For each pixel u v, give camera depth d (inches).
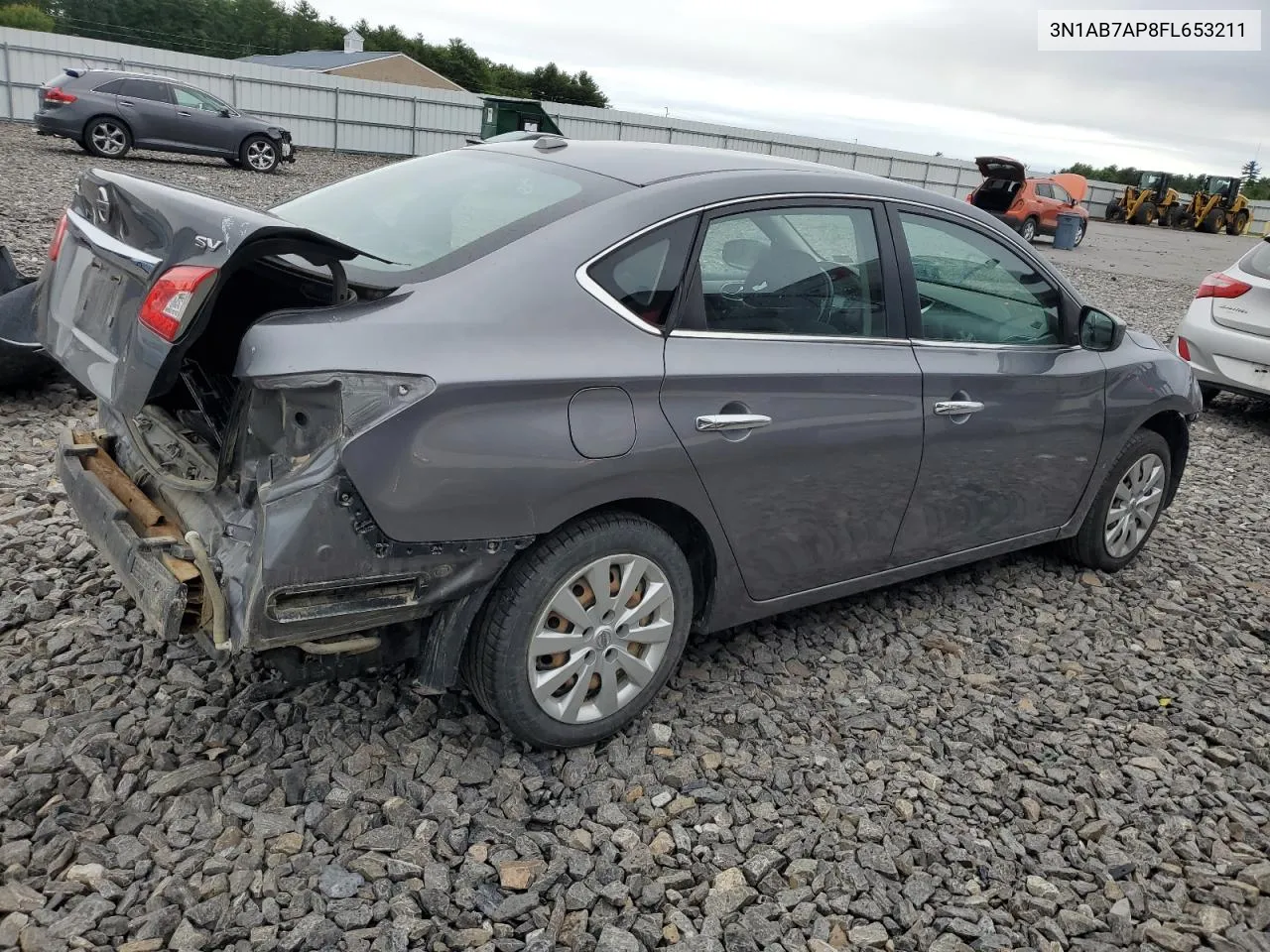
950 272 145.1
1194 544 212.8
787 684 137.3
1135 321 514.6
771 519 124.7
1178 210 1720.0
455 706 122.0
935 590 173.5
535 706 109.7
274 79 1138.0
